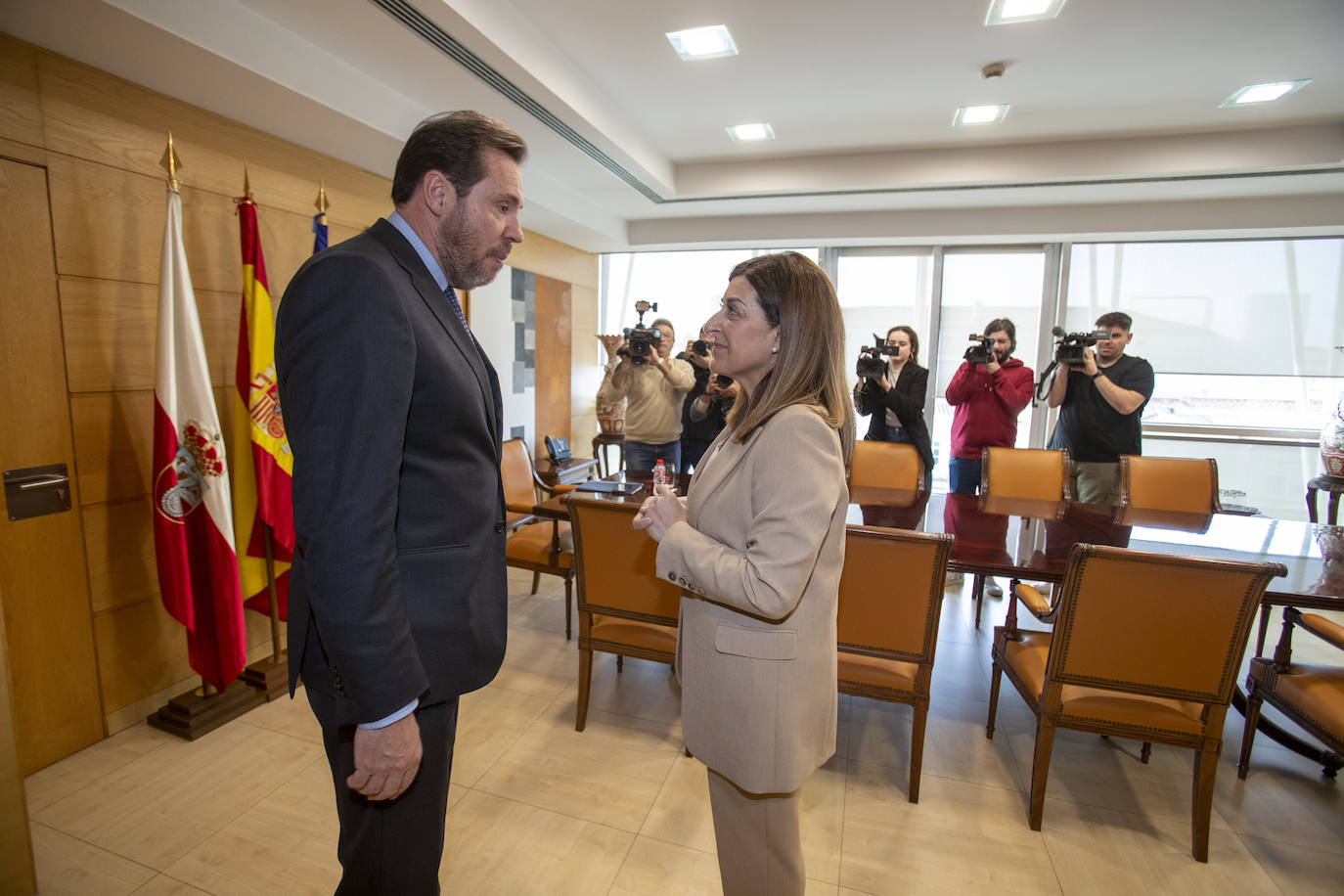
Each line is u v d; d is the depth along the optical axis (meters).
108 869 1.49
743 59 2.69
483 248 0.96
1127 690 1.55
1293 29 2.38
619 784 1.80
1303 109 3.10
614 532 1.88
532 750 1.96
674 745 1.99
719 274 5.71
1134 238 4.54
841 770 1.91
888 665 1.75
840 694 2.35
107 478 1.97
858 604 1.69
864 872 1.51
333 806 1.71
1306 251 4.48
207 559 2.03
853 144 3.74
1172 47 2.53
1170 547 2.03
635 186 4.04
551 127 2.99
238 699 2.14
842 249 5.28
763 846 0.99
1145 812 1.73
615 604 1.96
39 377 1.80
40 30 1.69
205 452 1.99
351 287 0.77
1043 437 5.03
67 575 1.89
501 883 1.46
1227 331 4.68
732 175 4.10
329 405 0.75
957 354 5.16
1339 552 1.99
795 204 4.48
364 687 0.77
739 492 0.95
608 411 4.29
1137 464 2.78
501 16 2.22
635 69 2.80
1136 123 3.32
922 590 1.64
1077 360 3.13
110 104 1.95
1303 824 1.69
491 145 0.93
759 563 0.85
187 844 1.57
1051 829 1.66
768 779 0.94
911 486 3.08
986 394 3.44
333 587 0.75
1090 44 2.52
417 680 0.81
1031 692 1.71
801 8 2.28
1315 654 2.76
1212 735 1.51
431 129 0.92
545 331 4.80
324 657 0.92
